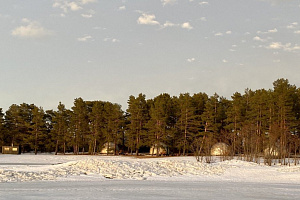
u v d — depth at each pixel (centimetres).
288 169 3853
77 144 7962
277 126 5838
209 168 3800
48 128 8875
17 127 8469
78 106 8038
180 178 3166
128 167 3506
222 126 7744
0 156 6569
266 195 1909
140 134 7162
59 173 3112
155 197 1747
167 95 8469
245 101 7619
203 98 8294
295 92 7450
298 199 1761
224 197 1798
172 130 7038
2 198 1645
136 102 7388
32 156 6669
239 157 5756
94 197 1708
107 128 7712
